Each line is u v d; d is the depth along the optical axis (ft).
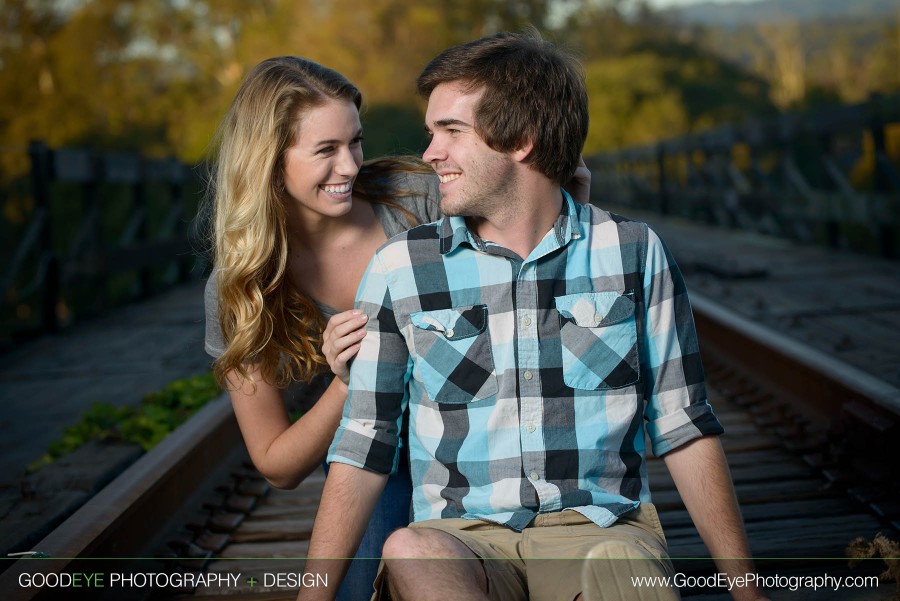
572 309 6.51
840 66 185.68
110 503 9.00
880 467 10.88
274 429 7.73
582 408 6.45
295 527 10.71
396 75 138.10
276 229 7.48
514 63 6.31
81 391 19.04
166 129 134.82
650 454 13.15
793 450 12.50
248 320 7.34
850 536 9.62
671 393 6.66
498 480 6.40
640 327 6.68
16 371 21.45
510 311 6.50
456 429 6.47
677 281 6.79
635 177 72.59
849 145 101.50
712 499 6.51
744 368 17.08
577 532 6.25
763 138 40.98
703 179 53.57
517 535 6.32
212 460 12.18
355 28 138.41
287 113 7.23
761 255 33.22
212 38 138.41
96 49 134.10
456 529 6.30
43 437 15.67
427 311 6.55
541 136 6.30
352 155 7.53
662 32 171.83
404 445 7.64
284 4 137.39
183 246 40.32
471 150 6.33
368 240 8.02
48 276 27.50
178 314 29.53
